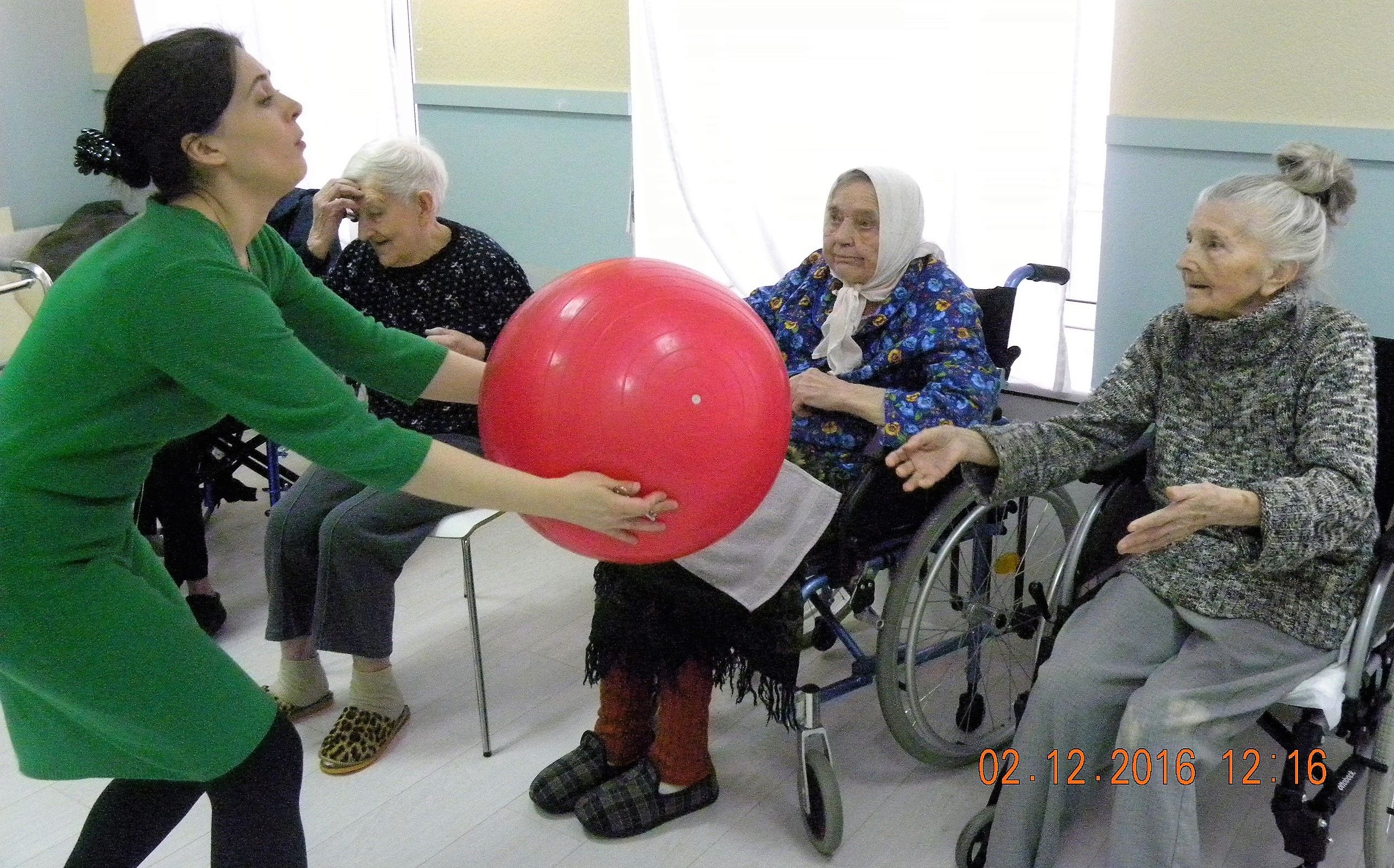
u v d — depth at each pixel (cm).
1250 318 159
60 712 133
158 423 123
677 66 296
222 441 272
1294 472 159
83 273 118
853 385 190
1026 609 210
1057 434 173
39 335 119
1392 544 150
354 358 153
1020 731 164
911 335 197
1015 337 269
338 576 202
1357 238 218
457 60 346
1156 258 244
